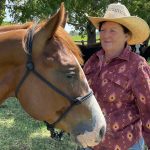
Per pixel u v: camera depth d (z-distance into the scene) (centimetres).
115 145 253
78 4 1186
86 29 1367
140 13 1285
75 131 233
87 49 525
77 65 230
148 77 246
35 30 235
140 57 253
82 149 275
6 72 234
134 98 253
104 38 257
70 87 228
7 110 666
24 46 230
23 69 230
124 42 259
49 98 229
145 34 263
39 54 229
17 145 495
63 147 493
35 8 1025
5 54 232
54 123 237
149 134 247
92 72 267
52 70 227
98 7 1180
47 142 509
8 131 547
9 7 1091
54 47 229
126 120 251
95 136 233
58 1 1000
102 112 253
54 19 220
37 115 234
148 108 246
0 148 480
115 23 254
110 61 256
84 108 230
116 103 253
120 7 259
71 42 236
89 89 235
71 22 1323
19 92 234
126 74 249
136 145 254
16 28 246
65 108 231
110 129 253
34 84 229
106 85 254
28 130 557
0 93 236
